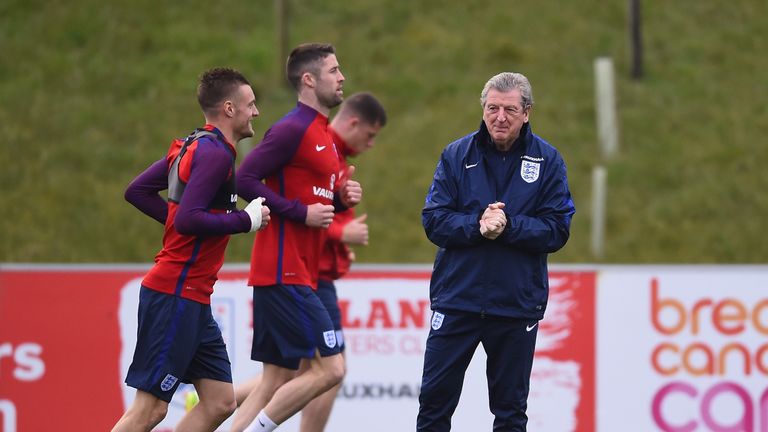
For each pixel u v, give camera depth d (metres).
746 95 56.69
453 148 17.88
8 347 26.08
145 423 17.31
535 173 17.39
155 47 59.53
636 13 57.53
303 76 20.16
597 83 55.12
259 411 21.36
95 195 47.59
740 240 45.53
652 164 50.03
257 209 17.30
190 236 17.06
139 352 17.27
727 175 49.72
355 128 23.61
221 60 58.25
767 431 26.17
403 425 26.14
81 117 52.97
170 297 17.16
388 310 26.28
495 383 17.91
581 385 26.28
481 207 17.33
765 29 63.50
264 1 64.75
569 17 63.22
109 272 26.34
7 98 54.25
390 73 57.12
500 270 17.19
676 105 55.16
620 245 45.00
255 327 20.84
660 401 26.27
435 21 62.53
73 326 26.19
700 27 63.41
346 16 62.81
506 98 16.88
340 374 20.30
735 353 26.30
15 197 47.19
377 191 47.50
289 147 19.84
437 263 17.98
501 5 64.44
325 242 23.33
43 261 43.41
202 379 18.03
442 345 17.80
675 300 26.38
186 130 52.62
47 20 61.44
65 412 26.05
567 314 26.41
